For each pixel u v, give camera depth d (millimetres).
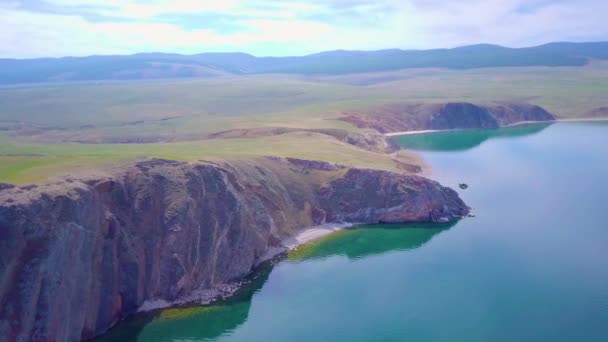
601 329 63375
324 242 94062
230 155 104250
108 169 77562
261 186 95938
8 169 74312
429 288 75188
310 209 101938
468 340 61719
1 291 54094
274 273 81625
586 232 93062
